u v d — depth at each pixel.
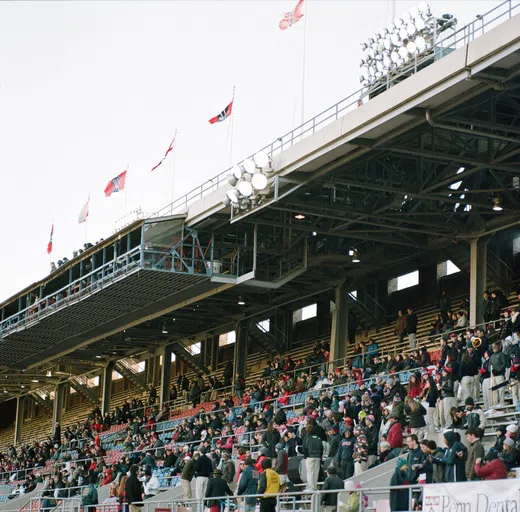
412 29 39.94
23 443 87.62
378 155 40.03
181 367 74.19
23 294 64.88
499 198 41.81
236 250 50.44
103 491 45.69
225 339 69.44
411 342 46.44
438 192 40.31
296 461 30.58
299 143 40.25
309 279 54.28
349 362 48.81
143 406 69.00
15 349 70.06
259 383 56.28
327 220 46.78
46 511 44.38
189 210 49.09
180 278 50.03
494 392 31.59
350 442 30.81
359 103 40.66
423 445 23.52
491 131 36.75
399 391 34.41
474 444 22.55
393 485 23.75
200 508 30.67
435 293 53.50
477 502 19.94
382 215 43.78
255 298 58.22
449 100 33.62
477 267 45.25
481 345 34.06
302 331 63.12
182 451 43.66
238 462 37.84
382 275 57.03
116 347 70.88
